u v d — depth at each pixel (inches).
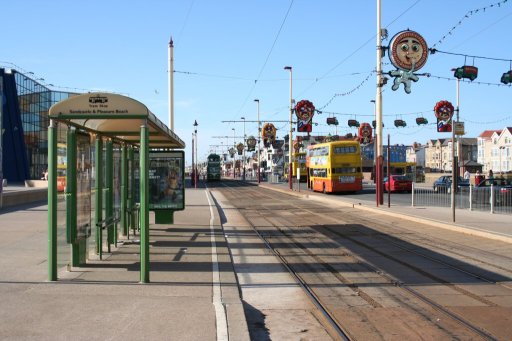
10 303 281.7
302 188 2185.0
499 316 288.7
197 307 278.5
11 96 2532.0
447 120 1427.2
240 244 577.9
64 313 264.1
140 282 339.6
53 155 335.9
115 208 498.9
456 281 380.8
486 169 4584.2
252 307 314.2
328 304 317.7
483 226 678.5
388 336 255.1
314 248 545.3
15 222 682.8
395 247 547.8
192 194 1692.9
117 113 333.4
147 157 339.3
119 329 239.6
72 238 369.7
